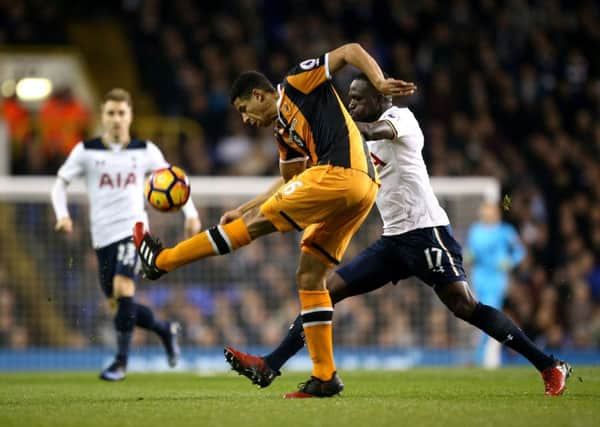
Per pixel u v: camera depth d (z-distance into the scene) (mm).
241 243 19969
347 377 31750
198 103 65688
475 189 45469
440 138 63344
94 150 30531
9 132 56844
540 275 53562
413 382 28375
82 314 46875
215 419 16766
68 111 56844
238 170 61125
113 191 30500
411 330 46656
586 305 52719
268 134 62531
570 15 73812
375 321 46719
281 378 31656
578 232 60500
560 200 62719
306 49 69312
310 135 20062
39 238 47000
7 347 46062
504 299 52312
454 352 46500
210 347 46188
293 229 19781
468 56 70812
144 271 20516
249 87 20828
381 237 23125
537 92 69438
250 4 71500
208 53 68250
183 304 46469
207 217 46062
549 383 21906
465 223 46156
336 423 16062
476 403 19406
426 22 72375
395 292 46750
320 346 20531
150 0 71812
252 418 16844
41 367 45469
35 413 18172
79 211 46781
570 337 52500
